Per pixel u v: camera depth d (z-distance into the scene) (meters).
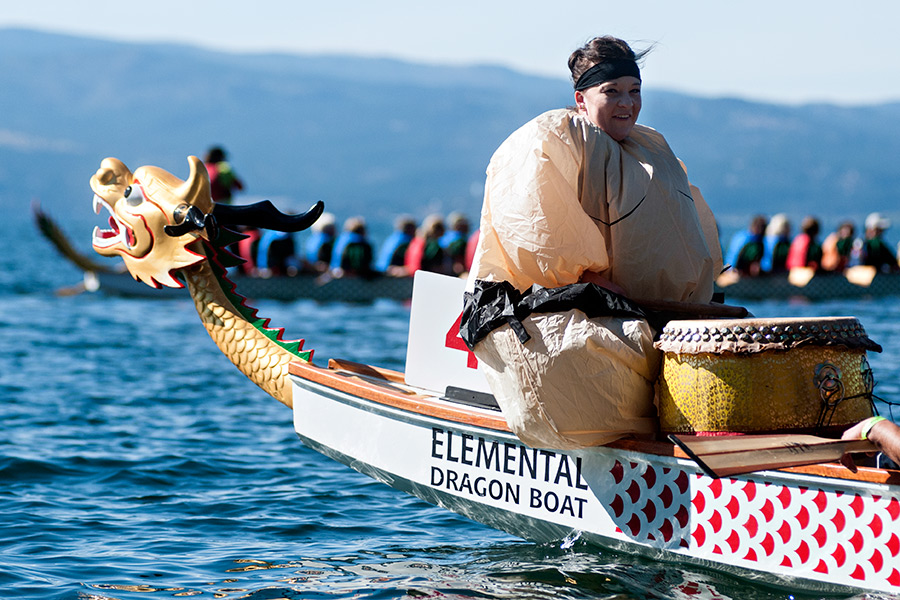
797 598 10.00
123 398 25.09
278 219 14.22
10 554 12.67
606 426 10.73
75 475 17.20
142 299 53.53
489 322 10.75
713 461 9.16
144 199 14.15
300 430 14.30
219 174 47.00
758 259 53.56
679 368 10.30
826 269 54.97
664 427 10.65
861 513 9.47
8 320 43.09
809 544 9.83
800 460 9.51
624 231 10.86
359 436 13.56
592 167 10.80
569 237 10.52
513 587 11.02
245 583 11.55
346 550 13.05
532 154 10.62
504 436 11.97
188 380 28.25
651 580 10.92
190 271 14.43
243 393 26.34
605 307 10.49
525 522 12.05
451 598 10.77
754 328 9.96
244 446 19.83
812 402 10.02
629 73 11.07
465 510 12.58
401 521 14.64
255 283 50.12
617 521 11.22
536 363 10.48
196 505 15.47
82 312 47.12
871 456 10.07
